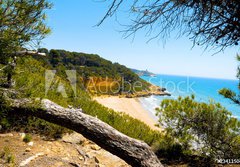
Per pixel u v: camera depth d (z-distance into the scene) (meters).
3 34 3.81
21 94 4.93
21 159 6.06
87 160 7.10
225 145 8.77
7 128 7.43
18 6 3.82
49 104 6.38
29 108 5.36
